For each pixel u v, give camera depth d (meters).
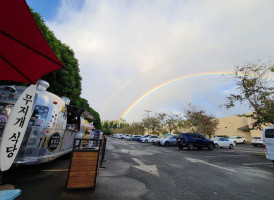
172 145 18.62
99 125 38.56
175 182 4.10
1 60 2.39
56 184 3.53
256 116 11.61
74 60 14.72
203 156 9.44
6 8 1.64
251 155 10.75
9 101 3.92
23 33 1.93
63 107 5.28
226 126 30.95
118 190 3.35
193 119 24.91
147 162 6.72
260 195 3.41
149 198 3.02
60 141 5.11
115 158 7.45
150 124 37.31
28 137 3.79
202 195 3.29
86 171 3.37
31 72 2.60
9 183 3.40
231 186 3.97
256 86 11.02
